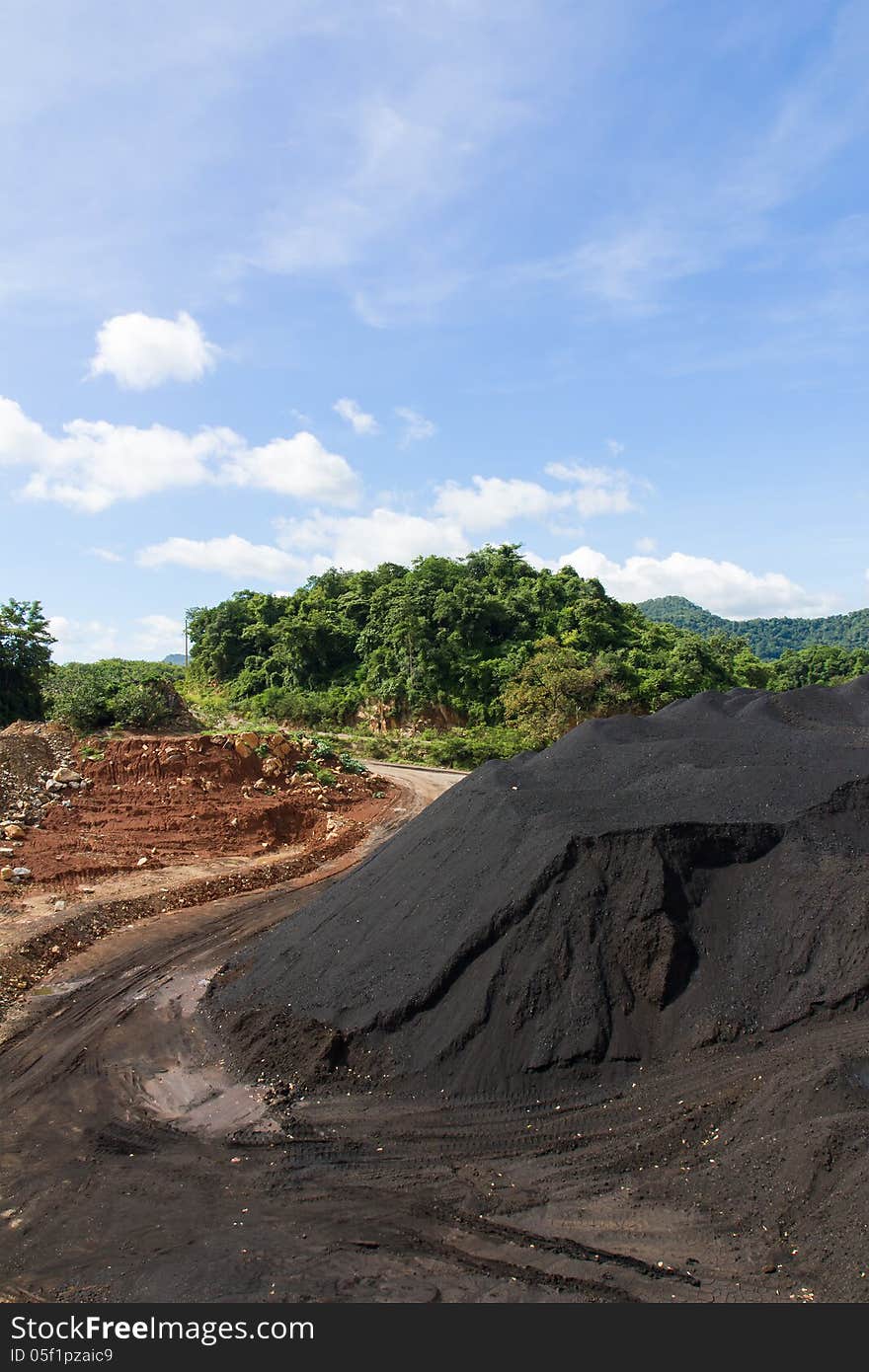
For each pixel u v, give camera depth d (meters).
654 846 9.82
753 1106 7.40
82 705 24.55
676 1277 5.88
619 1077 8.29
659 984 8.87
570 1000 8.83
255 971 11.76
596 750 13.08
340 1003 9.93
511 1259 6.18
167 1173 7.58
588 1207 6.75
